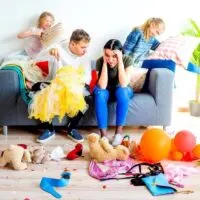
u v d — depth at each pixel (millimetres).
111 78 2727
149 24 3195
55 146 2662
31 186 1995
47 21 3309
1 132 2986
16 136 2885
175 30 3498
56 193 1903
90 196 1890
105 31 3488
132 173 2172
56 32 3248
